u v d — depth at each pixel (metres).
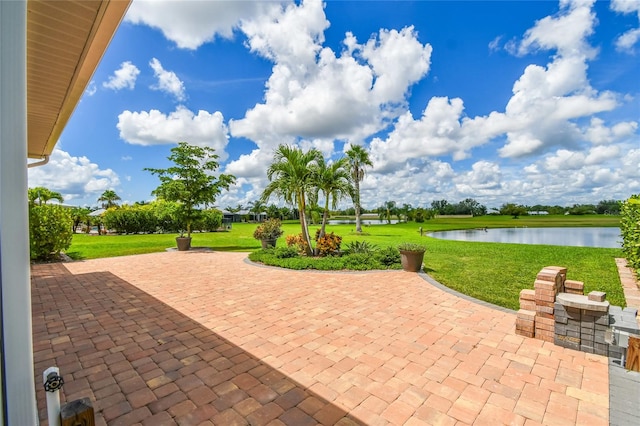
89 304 5.10
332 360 3.09
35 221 9.59
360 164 24.48
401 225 40.59
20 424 1.17
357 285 6.25
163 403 2.42
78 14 2.41
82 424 1.11
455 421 2.19
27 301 1.18
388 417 2.23
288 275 7.34
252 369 2.93
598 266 8.09
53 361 3.13
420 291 5.73
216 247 14.39
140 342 3.57
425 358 3.12
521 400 2.42
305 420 2.20
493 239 21.16
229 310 4.72
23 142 1.15
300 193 9.54
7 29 1.11
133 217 25.44
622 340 2.90
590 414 2.24
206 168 13.33
